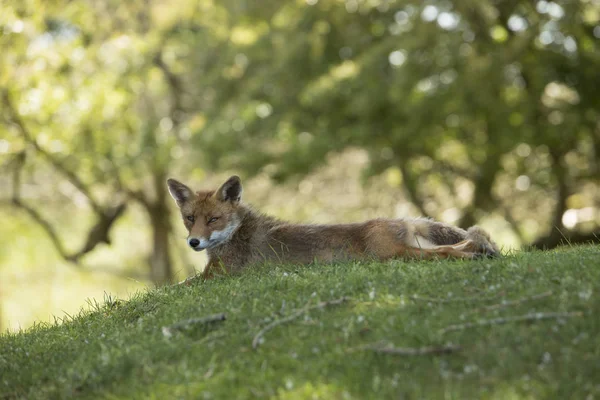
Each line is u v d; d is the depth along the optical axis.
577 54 19.97
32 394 5.62
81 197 28.08
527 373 4.83
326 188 27.89
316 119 22.66
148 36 25.50
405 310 5.80
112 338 6.41
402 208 27.06
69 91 22.39
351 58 22.39
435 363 5.02
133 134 24.80
